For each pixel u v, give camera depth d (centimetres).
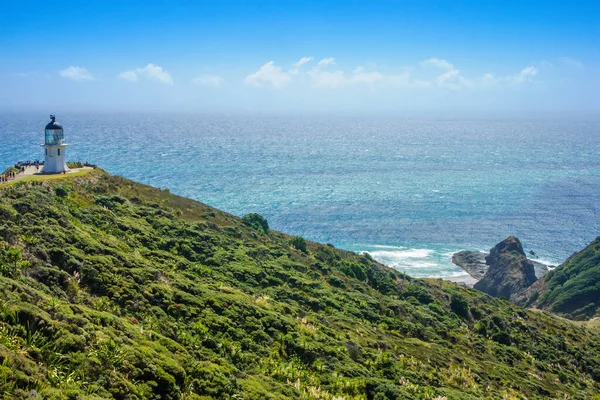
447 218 16075
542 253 13662
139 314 3095
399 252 12888
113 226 4794
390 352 4344
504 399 4153
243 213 15225
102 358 2175
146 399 2139
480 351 5531
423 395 3562
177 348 2778
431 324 5900
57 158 6141
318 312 4881
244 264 5328
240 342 3384
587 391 5347
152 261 4319
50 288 2789
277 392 2841
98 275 3259
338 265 7175
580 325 8188
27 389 1716
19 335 2012
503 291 11644
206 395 2470
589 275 10706
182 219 6141
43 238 3381
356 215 15775
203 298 3738
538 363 5700
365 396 3309
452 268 12262
